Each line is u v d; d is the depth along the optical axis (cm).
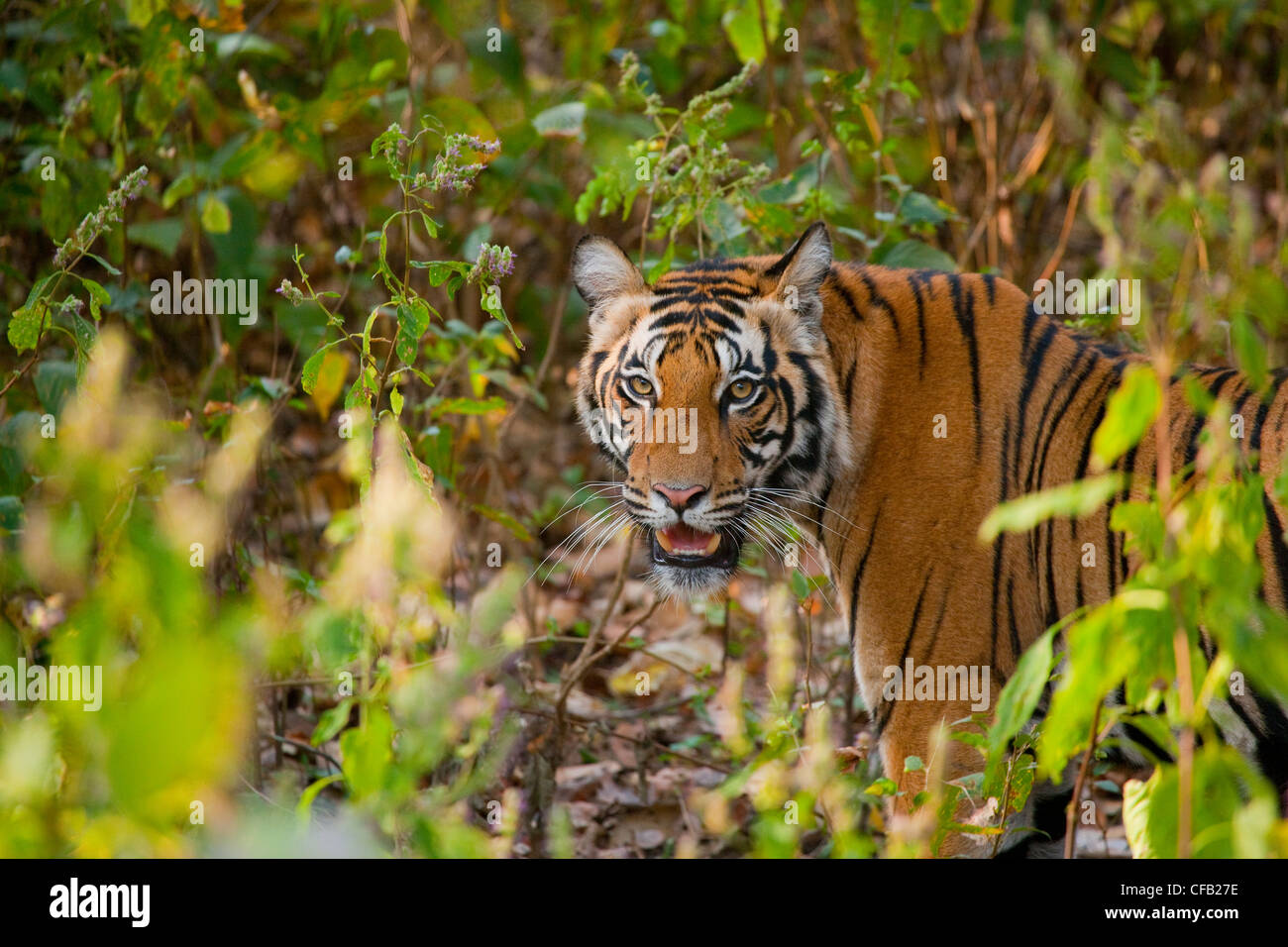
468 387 707
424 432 573
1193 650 282
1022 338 501
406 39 739
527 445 916
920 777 480
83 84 724
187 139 717
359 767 265
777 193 642
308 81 851
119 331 637
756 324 492
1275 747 441
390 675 316
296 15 870
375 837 357
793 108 822
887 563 498
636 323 505
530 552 806
